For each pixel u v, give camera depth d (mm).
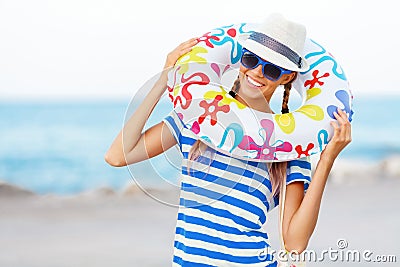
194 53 3172
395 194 11078
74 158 17859
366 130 20391
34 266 7547
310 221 3012
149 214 9945
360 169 14367
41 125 21109
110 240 8500
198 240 2932
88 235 8844
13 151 17859
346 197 10812
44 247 8320
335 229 8531
